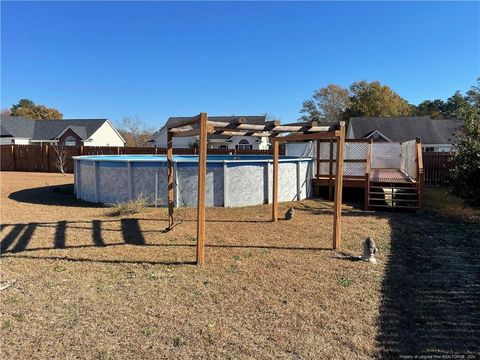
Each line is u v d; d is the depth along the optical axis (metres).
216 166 9.61
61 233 6.70
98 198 10.16
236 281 4.46
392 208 9.68
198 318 3.53
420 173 9.24
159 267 4.95
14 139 36.00
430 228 7.41
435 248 5.97
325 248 5.90
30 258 5.27
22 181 15.81
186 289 4.21
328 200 11.24
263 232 6.95
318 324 3.42
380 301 3.92
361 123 38.91
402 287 4.31
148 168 9.66
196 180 9.62
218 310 3.70
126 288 4.24
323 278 4.57
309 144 14.59
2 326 3.36
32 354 2.93
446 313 3.65
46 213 8.59
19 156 22.59
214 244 6.09
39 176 18.56
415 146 10.70
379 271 4.84
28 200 10.61
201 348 3.03
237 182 9.84
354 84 57.22
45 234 6.61
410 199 9.78
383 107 51.31
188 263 5.11
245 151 21.47
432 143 36.09
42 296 4.02
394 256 5.53
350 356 2.92
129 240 6.29
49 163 22.02
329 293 4.12
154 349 3.01
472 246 6.10
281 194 10.78
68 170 21.67
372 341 3.14
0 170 22.89
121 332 3.28
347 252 5.68
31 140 37.78
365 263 5.15
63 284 4.35
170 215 7.03
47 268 4.88
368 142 11.91
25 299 3.94
